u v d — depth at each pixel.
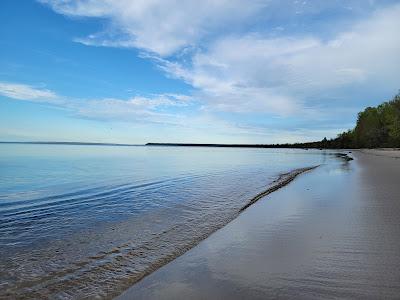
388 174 22.86
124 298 5.14
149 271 6.24
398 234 7.61
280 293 4.90
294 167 37.81
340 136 171.50
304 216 10.14
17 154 72.12
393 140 92.94
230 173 29.69
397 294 4.68
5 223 10.63
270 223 9.47
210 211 12.21
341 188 16.20
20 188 19.91
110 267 6.55
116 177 26.08
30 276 6.15
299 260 6.23
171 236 8.76
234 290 5.12
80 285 5.72
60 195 17.03
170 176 26.91
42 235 9.09
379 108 112.31
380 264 5.81
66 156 66.31
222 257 6.72
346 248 6.76
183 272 6.05
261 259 6.44
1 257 7.23
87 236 8.92
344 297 4.65
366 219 9.21
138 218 11.18
